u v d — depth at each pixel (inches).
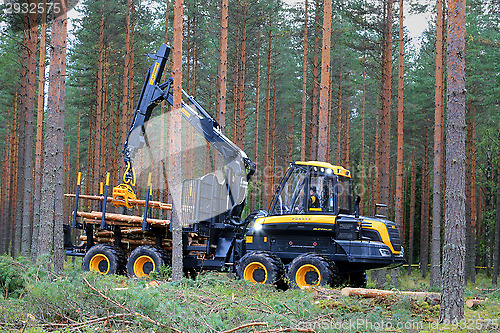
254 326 251.0
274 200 506.9
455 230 300.2
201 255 526.0
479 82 890.7
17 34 935.0
